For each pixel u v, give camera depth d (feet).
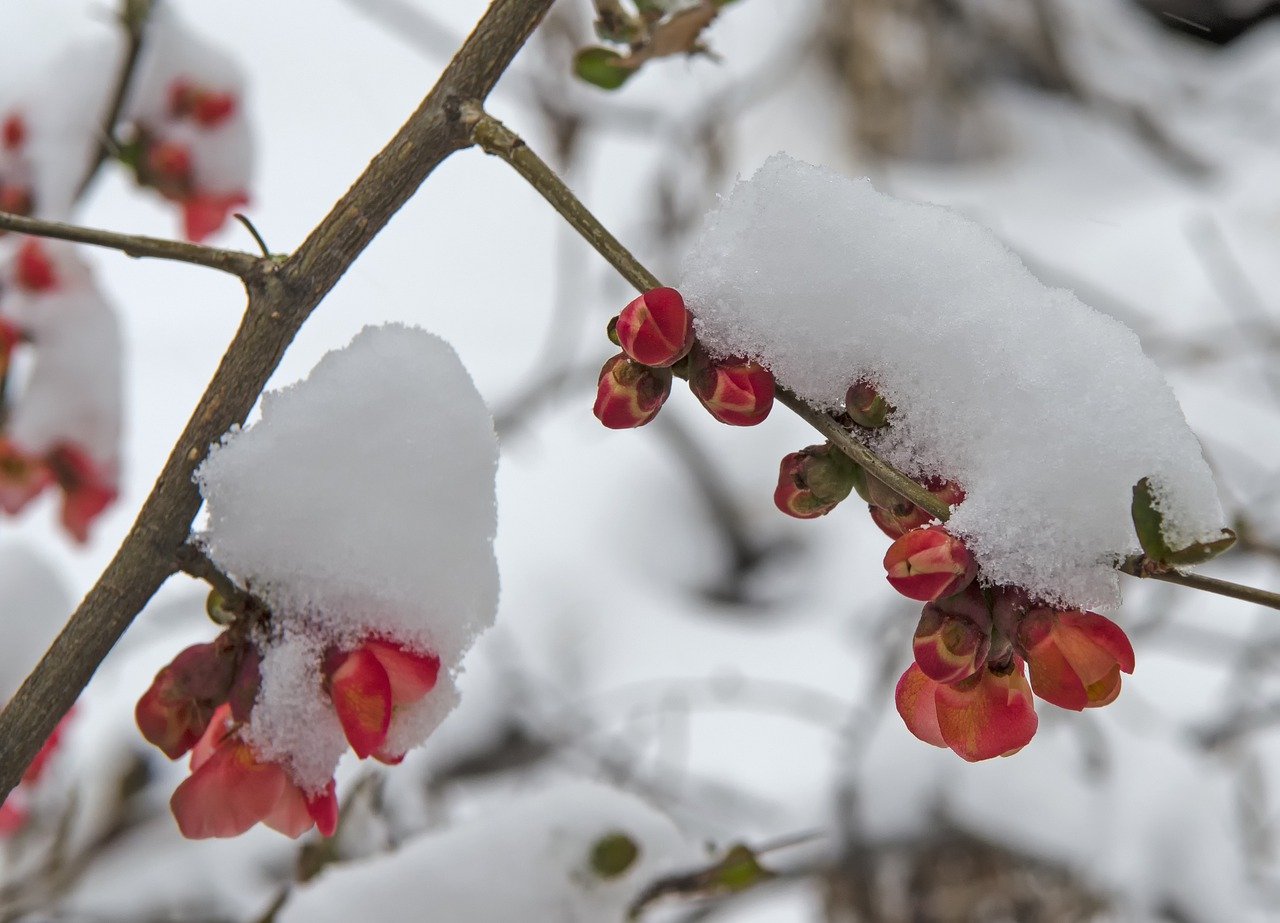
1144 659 5.24
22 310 3.42
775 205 2.71
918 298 2.69
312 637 2.71
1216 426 6.00
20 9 6.83
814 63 7.73
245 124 3.75
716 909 4.36
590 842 3.04
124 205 7.14
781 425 6.61
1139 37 8.29
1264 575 5.24
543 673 5.46
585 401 6.71
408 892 3.02
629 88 6.73
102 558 5.54
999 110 7.86
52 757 3.76
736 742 5.23
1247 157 7.58
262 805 2.72
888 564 2.65
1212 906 4.06
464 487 2.72
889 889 4.24
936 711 2.68
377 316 6.81
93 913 4.44
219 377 2.73
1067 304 2.69
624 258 2.70
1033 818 4.12
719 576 6.08
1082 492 2.66
